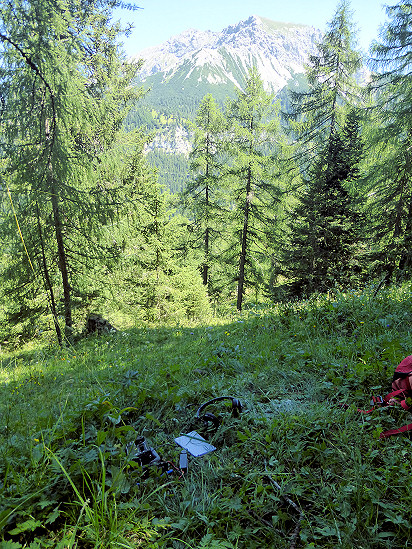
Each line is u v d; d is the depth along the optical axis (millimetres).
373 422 2730
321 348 4344
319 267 17000
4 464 2271
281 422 2768
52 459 2137
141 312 16188
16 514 1820
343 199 17375
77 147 13188
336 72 21578
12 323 15305
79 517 1775
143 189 17656
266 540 1842
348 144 19406
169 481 2295
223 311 22250
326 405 3059
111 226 13836
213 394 3502
